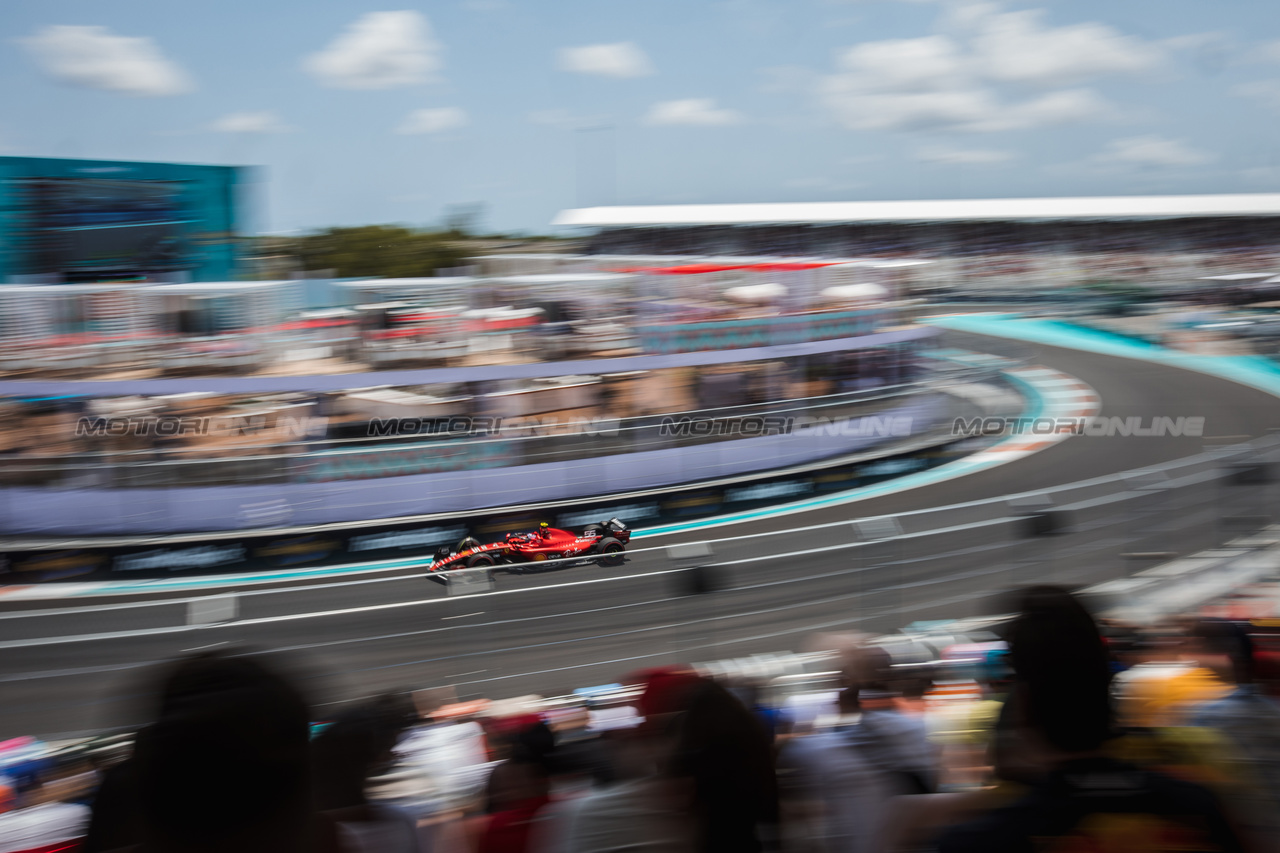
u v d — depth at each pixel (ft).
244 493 48.52
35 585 45.39
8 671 20.63
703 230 208.13
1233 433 79.25
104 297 52.47
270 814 5.66
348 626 21.94
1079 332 141.69
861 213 201.57
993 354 119.14
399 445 51.16
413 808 14.80
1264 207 192.85
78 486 47.11
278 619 21.72
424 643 22.33
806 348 63.31
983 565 29.32
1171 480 33.58
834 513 57.82
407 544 50.52
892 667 12.98
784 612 25.91
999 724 7.65
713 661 24.45
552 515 53.42
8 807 16.56
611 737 16.37
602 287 58.80
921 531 28.43
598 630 23.68
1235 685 14.32
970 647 22.04
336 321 53.78
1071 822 6.43
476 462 52.42
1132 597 27.96
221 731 5.63
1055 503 33.47
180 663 6.21
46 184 59.57
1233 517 33.47
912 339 71.05
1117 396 98.02
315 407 49.78
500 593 23.25
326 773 8.83
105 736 18.04
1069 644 6.73
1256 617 23.84
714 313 61.21
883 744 12.19
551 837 9.41
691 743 7.32
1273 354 116.26
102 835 8.50
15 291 50.57
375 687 21.81
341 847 6.47
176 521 48.01
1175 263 189.57
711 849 7.11
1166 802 6.44
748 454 61.00
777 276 64.13
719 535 52.90
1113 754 6.68
